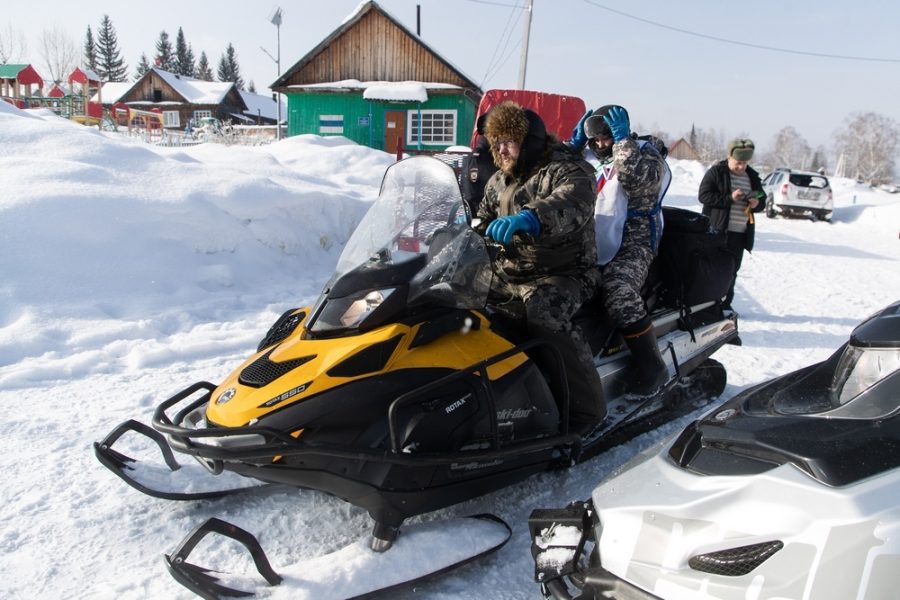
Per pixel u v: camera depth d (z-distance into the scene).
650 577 2.09
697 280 4.07
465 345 2.88
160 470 3.21
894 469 1.96
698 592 1.98
